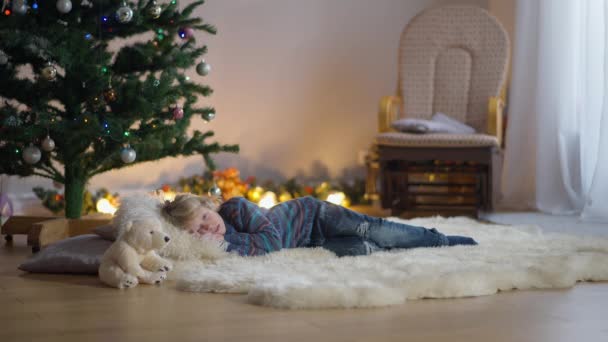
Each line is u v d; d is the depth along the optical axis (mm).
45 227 2943
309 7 5164
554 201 4383
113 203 4227
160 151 3178
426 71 4672
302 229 2576
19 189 4359
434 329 1658
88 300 1999
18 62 2951
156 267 2223
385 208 4324
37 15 2945
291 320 1738
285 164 5180
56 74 2971
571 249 2625
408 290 1941
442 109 4656
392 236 2572
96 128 2797
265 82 5098
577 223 3836
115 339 1609
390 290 1887
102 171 3225
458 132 4336
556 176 4375
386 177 4312
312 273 2119
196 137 3266
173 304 1926
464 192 4453
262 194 4602
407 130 4258
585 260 2279
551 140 4383
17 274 2418
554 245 2688
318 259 2373
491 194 4223
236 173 4586
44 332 1675
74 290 2137
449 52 4656
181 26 3164
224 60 4988
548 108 4383
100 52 3010
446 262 2273
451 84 4633
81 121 2779
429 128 4230
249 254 2383
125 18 2834
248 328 1674
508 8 5168
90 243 2490
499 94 4539
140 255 2215
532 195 4645
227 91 5008
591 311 1832
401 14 5340
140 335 1636
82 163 3160
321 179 5258
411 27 4707
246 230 2467
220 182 4500
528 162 4645
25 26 2859
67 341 1601
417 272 2125
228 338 1600
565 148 4316
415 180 4785
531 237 2934
